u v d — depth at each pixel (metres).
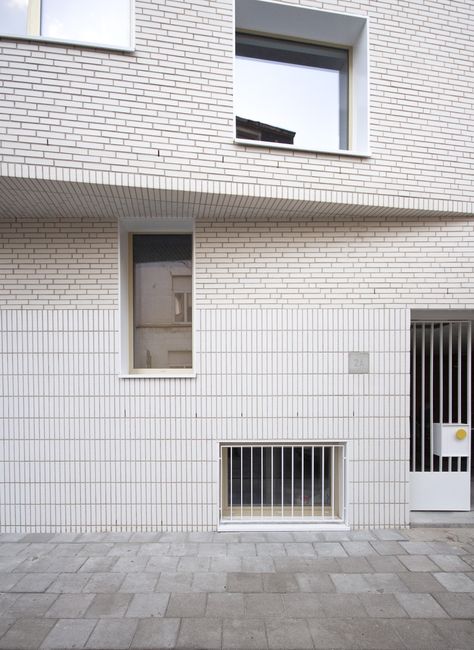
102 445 4.48
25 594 3.30
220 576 3.56
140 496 4.49
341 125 4.89
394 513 4.61
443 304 4.70
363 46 4.55
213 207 4.34
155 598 3.25
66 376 4.49
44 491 4.47
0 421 4.48
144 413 4.50
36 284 4.50
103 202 4.19
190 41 4.01
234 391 4.54
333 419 4.59
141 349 4.98
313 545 4.16
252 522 4.61
